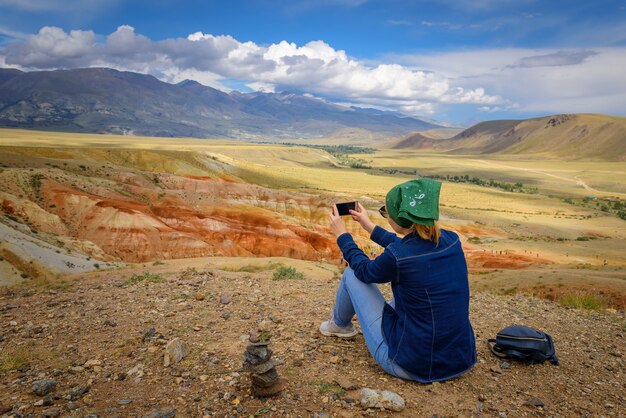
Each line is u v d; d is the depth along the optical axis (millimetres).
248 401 3643
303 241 87250
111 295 8227
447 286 3574
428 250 3529
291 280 10641
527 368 4617
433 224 3443
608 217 175000
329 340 5207
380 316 4191
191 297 7789
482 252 93750
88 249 51812
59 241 48312
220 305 7137
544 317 7719
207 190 105250
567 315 8180
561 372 4566
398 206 3574
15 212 61031
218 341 5176
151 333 5348
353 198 119688
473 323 6707
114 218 69500
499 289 30141
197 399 3678
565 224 153250
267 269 20984
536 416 3547
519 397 3881
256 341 3697
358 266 3811
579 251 104375
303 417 3396
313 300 7668
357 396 3758
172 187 103375
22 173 73062
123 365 4461
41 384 3785
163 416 3344
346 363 4480
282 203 109000
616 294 21719
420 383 3963
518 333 4801
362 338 5320
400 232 3785
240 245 81312
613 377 4504
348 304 4922
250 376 4082
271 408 3518
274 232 86750
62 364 4465
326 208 110000
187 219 81750
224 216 90812
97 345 5109
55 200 70125
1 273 29312
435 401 3682
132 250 66875
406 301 3701
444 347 3764
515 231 136750
